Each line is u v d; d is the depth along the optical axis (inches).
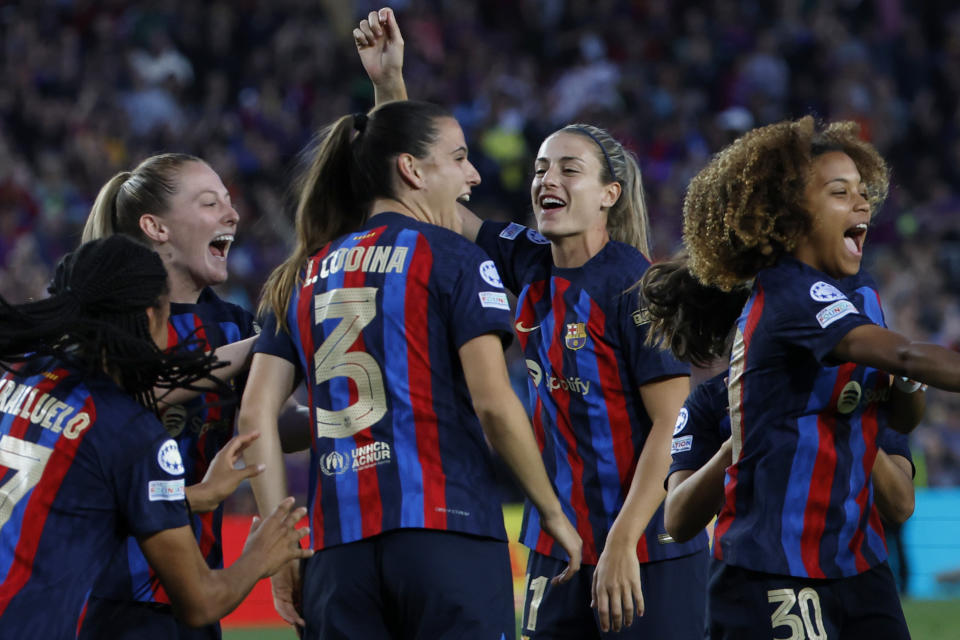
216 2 2330.2
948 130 2389.3
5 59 2149.4
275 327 463.5
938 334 1772.9
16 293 1672.0
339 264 440.8
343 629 420.5
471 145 2046.0
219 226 540.7
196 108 2204.7
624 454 529.3
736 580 421.1
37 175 2030.0
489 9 2509.8
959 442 1487.5
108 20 2236.7
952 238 2100.1
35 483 376.2
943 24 2568.9
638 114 2220.7
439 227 438.9
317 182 466.6
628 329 521.7
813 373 410.9
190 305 531.5
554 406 541.6
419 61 2314.2
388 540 417.1
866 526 422.9
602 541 526.9
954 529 1321.4
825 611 413.1
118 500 382.3
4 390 398.3
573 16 2495.1
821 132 436.8
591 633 533.0
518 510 1280.8
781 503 414.0
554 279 547.5
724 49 2425.0
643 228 574.9
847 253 424.2
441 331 426.9
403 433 421.7
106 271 393.1
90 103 2073.1
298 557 420.5
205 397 504.7
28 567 371.9
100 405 384.5
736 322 434.3
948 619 1063.6
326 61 2272.4
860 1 2554.1
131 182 539.5
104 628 484.4
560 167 542.6
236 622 1142.3
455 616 411.8
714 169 438.9
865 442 421.7
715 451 470.9
